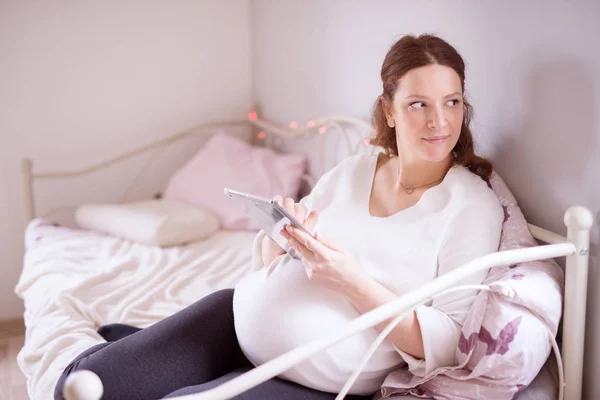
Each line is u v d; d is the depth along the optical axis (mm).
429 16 1684
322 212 1430
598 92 1211
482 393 1118
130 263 2072
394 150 1454
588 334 1290
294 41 2498
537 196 1387
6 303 2707
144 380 1197
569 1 1253
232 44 2908
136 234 2273
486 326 1107
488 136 1514
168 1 2773
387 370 1208
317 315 1156
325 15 2242
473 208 1247
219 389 831
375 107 1460
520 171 1426
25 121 2650
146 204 2529
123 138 2809
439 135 1262
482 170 1375
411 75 1257
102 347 1286
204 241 2342
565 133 1297
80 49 2678
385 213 1374
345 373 1152
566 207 1315
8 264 2701
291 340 1147
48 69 2648
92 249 2238
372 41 1972
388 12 1868
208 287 1926
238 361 1318
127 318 1715
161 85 2828
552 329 1156
